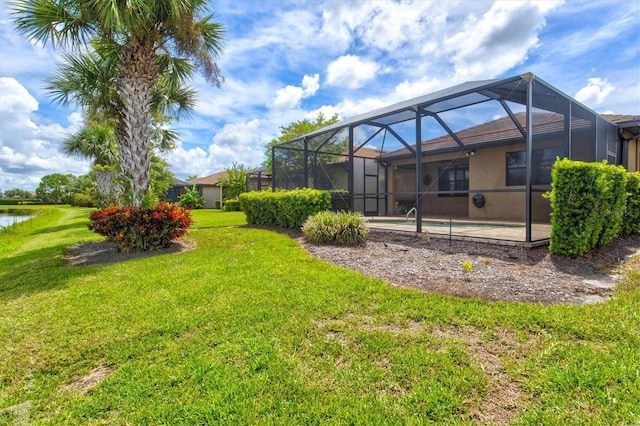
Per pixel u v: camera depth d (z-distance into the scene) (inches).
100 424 68.3
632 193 241.8
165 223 257.6
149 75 270.8
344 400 72.4
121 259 231.0
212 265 193.6
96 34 262.4
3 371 88.8
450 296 130.7
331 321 111.4
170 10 247.8
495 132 377.4
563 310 112.1
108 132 557.0
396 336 99.0
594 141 282.7
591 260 182.9
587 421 63.3
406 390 75.3
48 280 176.1
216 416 68.6
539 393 72.4
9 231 501.7
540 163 365.7
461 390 74.3
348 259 202.8
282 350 93.4
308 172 418.6
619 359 81.6
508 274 160.7
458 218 440.8
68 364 92.0
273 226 372.8
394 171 535.5
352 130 357.4
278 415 68.6
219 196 1262.3
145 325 112.0
